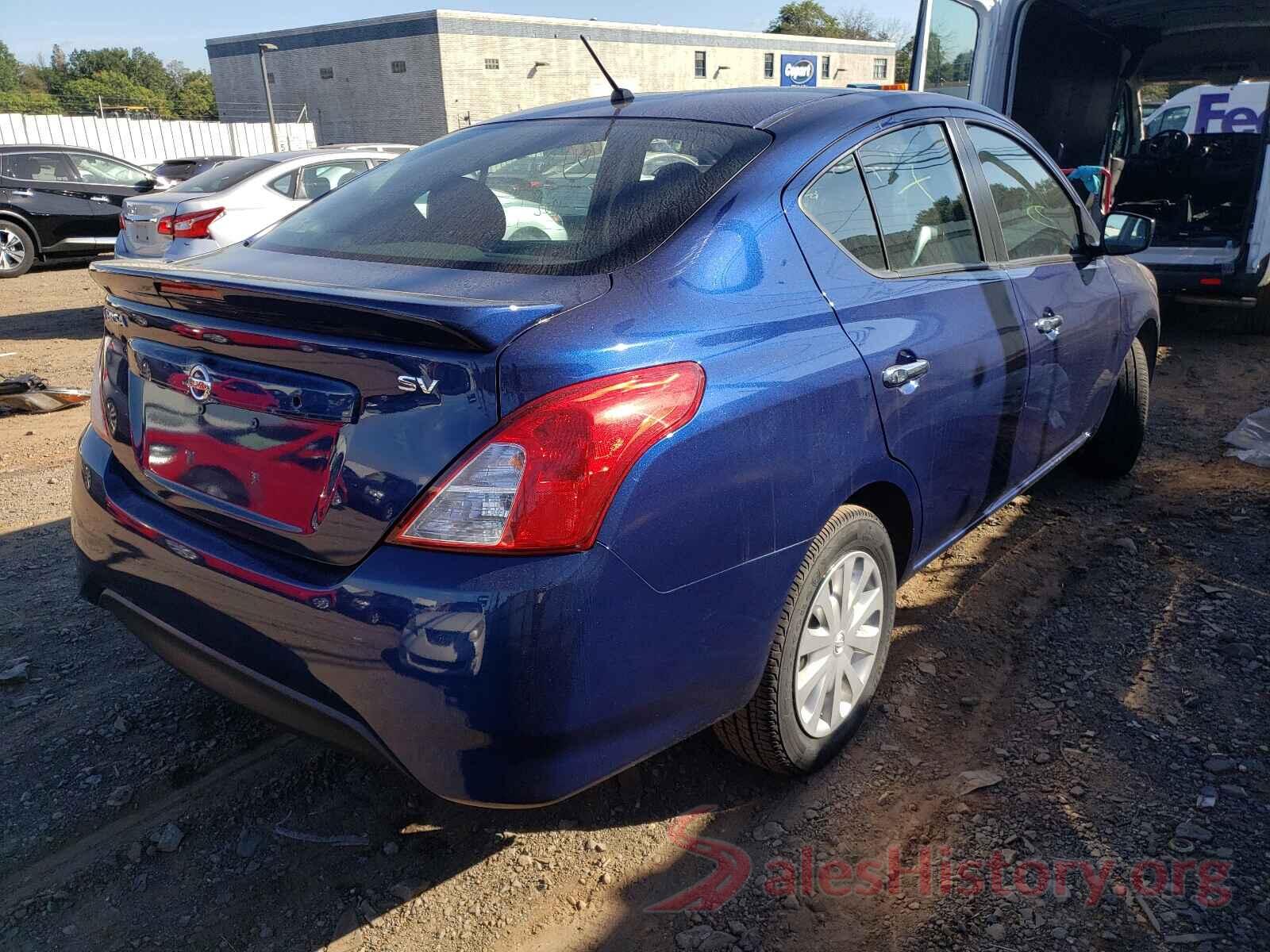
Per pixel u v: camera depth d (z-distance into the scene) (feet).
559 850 7.70
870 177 8.63
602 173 8.00
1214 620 10.66
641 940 6.84
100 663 10.25
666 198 7.45
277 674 6.37
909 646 10.41
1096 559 12.32
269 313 6.27
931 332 8.58
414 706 5.78
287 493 6.40
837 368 7.39
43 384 21.35
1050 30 24.36
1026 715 9.15
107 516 7.64
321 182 30.09
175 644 7.14
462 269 7.11
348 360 6.00
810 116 8.51
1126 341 13.20
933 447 8.75
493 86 132.98
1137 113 31.68
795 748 7.88
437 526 5.75
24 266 42.63
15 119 82.12
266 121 153.48
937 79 24.88
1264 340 25.54
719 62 150.71
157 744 8.95
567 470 5.71
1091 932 6.69
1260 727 8.79
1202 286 24.50
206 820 8.02
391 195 8.75
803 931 6.87
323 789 8.41
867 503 8.61
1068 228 12.14
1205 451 16.46
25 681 9.86
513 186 8.21
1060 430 11.78
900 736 8.93
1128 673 9.75
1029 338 10.20
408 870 7.52
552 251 7.14
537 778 5.91
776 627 7.24
